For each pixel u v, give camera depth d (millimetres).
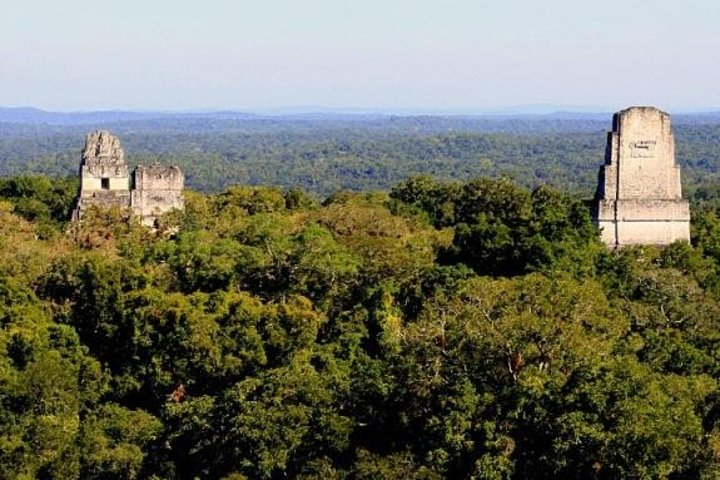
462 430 66812
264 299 99438
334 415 72688
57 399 82062
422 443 69375
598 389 64312
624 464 61656
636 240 108312
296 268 101000
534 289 77438
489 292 78188
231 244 106812
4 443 75375
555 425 63719
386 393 73188
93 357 91938
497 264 102938
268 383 75688
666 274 96188
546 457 63625
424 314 83250
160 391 88438
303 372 77062
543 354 72000
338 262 100625
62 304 99312
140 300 94312
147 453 76562
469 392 68188
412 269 99312
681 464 62125
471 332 72625
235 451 72188
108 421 80000
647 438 61531
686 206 108312
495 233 104125
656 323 89000
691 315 90938
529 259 99562
